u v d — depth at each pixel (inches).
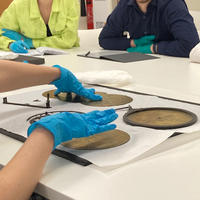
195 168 23.1
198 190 20.6
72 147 26.7
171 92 41.9
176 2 82.4
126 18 88.3
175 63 64.1
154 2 84.5
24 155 22.2
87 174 23.0
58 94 41.7
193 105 35.2
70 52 86.0
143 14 86.7
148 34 88.4
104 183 21.8
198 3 111.4
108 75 47.7
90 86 46.5
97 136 28.5
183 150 25.9
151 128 29.2
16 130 30.8
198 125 29.5
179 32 77.5
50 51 81.7
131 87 45.6
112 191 20.9
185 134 28.8
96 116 28.1
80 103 38.3
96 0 144.9
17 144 28.5
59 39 96.5
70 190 21.3
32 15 97.7
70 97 40.6
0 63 32.4
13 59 64.2
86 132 25.9
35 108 37.0
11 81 32.8
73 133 25.2
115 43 89.4
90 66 61.7
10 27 100.0
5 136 30.1
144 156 25.2
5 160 25.7
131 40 87.4
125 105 36.7
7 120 33.4
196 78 49.6
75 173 23.2
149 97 38.9
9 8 100.8
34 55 79.3
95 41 103.6
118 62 65.9
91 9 148.9
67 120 25.4
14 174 20.8
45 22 100.0
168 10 82.3
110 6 140.9
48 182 22.3
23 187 20.6
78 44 100.0
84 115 27.7
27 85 34.8
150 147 25.7
